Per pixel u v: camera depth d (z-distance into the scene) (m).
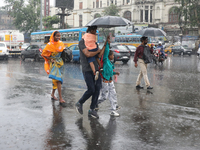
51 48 5.57
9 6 55.12
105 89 4.79
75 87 7.89
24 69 13.66
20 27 57.28
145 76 7.82
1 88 7.41
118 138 3.60
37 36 29.33
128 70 14.09
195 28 50.59
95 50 4.32
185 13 43.41
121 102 5.91
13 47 28.16
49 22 49.06
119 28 49.97
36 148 3.23
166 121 4.46
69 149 3.21
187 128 4.10
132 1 56.06
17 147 3.26
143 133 3.83
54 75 5.65
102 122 4.35
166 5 53.78
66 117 4.61
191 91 7.58
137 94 6.95
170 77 11.11
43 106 5.38
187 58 28.84
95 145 3.34
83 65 4.52
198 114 4.96
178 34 52.66
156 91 7.50
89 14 63.81
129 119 4.55
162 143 3.44
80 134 3.74
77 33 24.75
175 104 5.80
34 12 55.84
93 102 4.61
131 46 34.03
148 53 7.79
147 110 5.20
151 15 55.50
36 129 3.93
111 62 5.02
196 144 3.43
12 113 4.80
